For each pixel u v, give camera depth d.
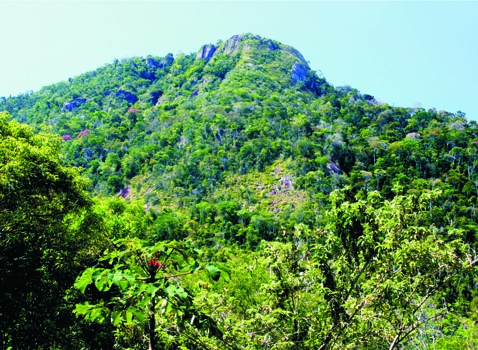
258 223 64.44
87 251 12.75
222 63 170.50
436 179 76.31
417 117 114.56
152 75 186.38
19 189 10.32
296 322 7.39
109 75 180.38
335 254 7.74
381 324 6.95
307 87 161.75
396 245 6.96
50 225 11.57
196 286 7.48
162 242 2.80
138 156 102.62
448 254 6.66
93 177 100.12
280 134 101.25
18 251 10.52
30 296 10.74
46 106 157.38
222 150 95.19
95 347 11.90
